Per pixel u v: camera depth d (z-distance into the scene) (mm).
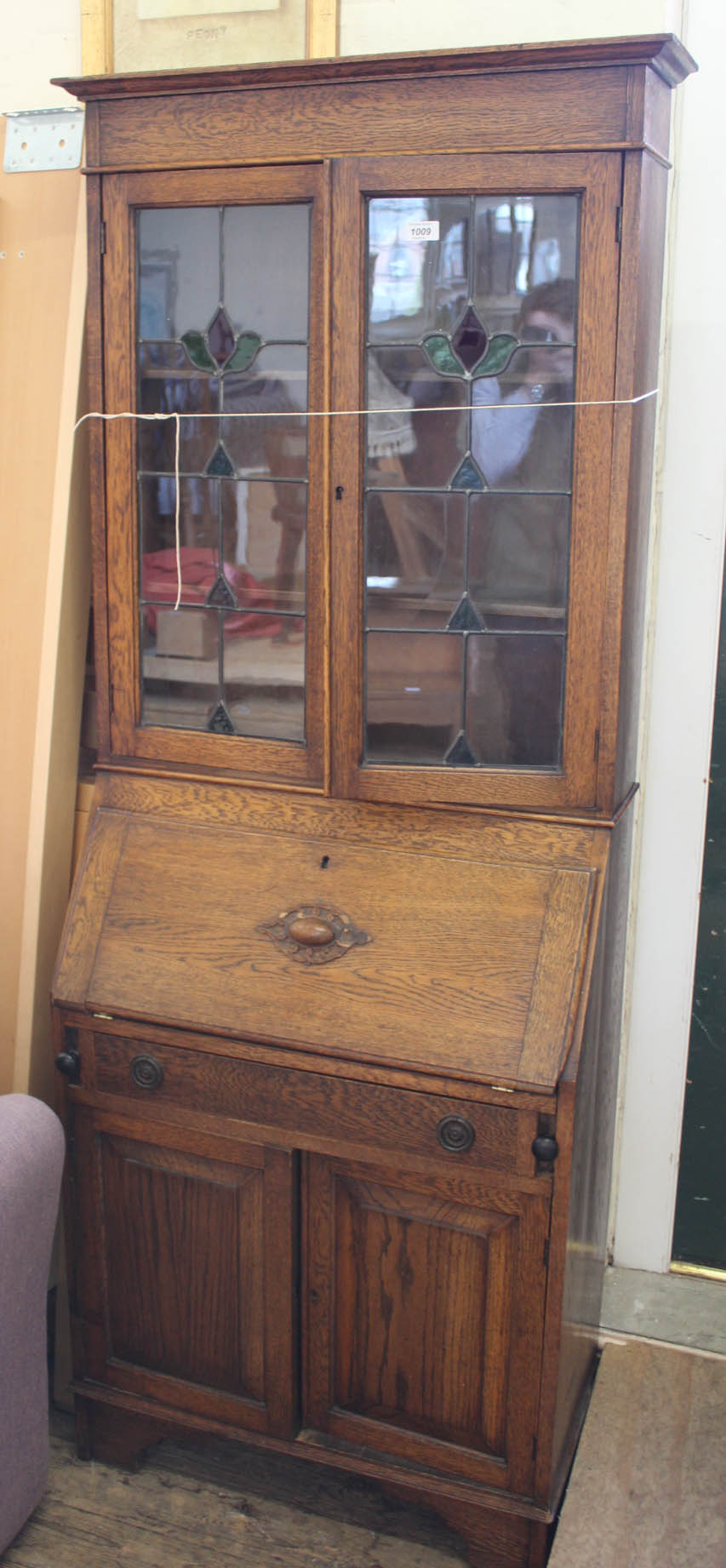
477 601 1768
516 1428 1802
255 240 1771
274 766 1911
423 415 1730
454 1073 1692
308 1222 1863
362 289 1700
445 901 1785
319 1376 1921
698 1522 1864
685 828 2193
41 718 2158
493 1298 1777
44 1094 2248
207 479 1871
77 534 2139
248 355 1812
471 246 1667
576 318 1646
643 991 2270
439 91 1633
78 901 1964
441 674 1802
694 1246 2383
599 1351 2254
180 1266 1961
